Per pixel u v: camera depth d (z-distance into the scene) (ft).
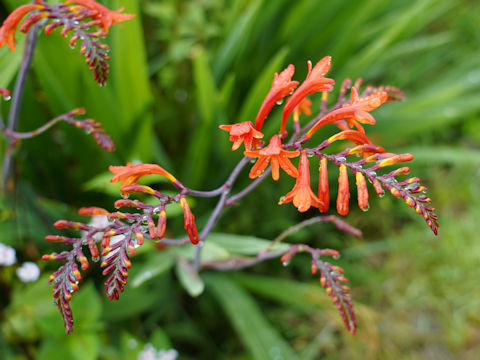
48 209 1.66
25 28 0.98
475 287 2.28
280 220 2.14
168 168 1.98
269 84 1.69
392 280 2.33
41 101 1.92
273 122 1.92
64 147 1.95
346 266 2.25
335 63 2.21
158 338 1.64
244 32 1.91
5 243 1.56
